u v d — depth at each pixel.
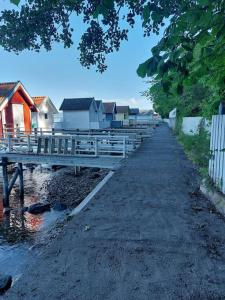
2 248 6.77
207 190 5.52
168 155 11.46
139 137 16.62
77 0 3.18
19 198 12.08
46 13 3.60
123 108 66.38
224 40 2.18
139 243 3.43
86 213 4.58
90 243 3.45
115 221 4.20
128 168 8.62
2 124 19.97
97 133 18.42
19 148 13.67
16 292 2.48
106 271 2.79
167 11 2.10
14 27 3.67
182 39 2.07
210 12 1.89
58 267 2.88
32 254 5.69
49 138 11.93
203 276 2.68
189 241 3.46
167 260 2.99
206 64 2.50
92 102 34.91
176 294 2.41
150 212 4.59
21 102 22.95
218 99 4.79
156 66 2.07
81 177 15.44
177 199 5.32
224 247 3.30
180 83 2.37
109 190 6.05
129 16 3.08
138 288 2.50
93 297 2.39
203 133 10.78
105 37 3.98
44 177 16.06
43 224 8.56
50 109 32.19
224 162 4.91
